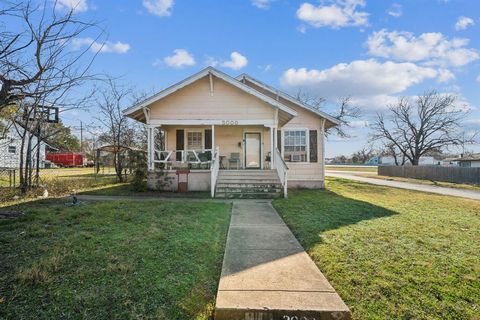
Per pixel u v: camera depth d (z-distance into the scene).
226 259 3.97
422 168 27.42
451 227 6.02
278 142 14.64
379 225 6.07
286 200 9.68
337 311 2.61
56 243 4.27
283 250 4.39
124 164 16.30
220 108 12.92
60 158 46.31
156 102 12.77
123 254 3.93
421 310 2.76
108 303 2.72
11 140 12.89
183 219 6.18
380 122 41.19
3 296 2.77
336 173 34.28
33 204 7.96
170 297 2.89
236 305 2.66
